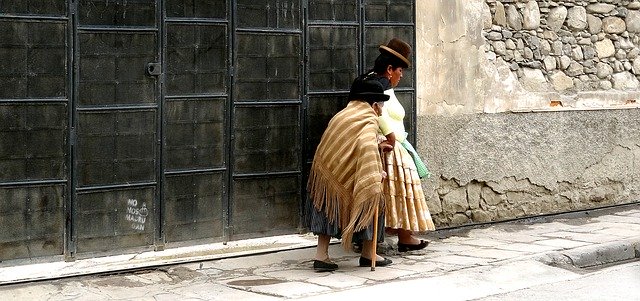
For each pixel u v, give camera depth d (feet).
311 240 27.14
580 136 34.32
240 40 25.40
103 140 23.11
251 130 25.77
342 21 27.48
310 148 27.02
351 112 24.54
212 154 25.05
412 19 29.07
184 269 23.79
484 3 31.58
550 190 33.55
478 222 31.53
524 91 32.73
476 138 31.24
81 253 22.93
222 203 25.35
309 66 26.84
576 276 25.22
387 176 25.63
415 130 29.25
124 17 23.29
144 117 23.76
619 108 35.47
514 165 32.35
